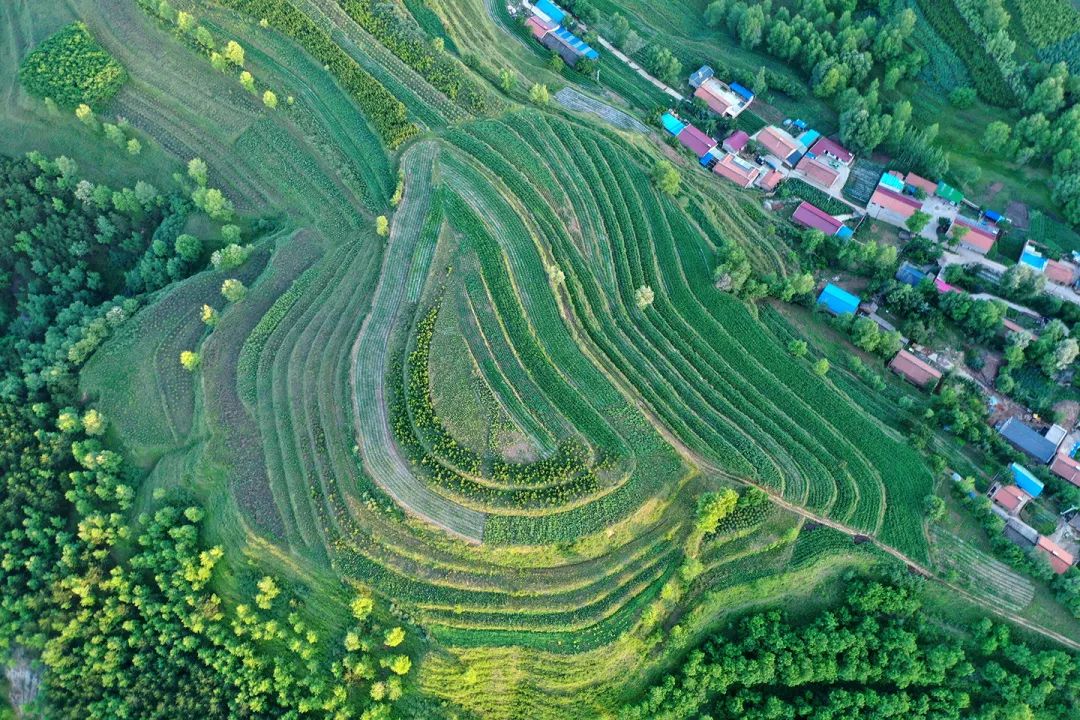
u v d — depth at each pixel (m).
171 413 114.62
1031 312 125.50
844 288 129.00
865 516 106.12
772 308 126.25
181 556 104.94
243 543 103.50
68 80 134.62
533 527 97.94
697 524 99.62
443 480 98.94
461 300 111.25
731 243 124.12
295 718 98.06
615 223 126.56
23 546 111.44
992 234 130.38
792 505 105.44
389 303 112.56
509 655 96.44
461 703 96.06
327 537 101.00
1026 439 114.69
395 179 126.00
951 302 122.62
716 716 101.00
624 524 99.50
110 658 104.38
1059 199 134.38
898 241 134.00
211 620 103.62
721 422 110.19
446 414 102.69
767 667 98.81
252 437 109.44
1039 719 101.25
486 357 107.19
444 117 133.25
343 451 104.06
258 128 134.75
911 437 113.12
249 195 132.00
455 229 117.81
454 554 98.50
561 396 106.44
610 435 104.00
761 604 103.12
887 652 100.88
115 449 115.38
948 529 107.38
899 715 100.12
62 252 133.38
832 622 101.00
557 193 126.06
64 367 119.56
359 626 97.94
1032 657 99.75
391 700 96.50
